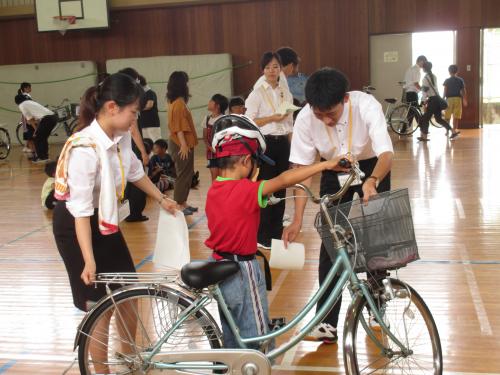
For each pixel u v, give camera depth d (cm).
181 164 620
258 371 226
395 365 262
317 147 301
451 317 345
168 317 239
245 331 234
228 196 228
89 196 240
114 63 1433
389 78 1374
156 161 758
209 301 229
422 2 1332
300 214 263
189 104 1413
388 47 1364
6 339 340
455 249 475
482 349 304
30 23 1480
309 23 1378
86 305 256
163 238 271
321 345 314
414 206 626
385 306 247
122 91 240
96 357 242
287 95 488
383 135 276
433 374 261
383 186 306
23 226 625
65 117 1370
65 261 255
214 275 221
